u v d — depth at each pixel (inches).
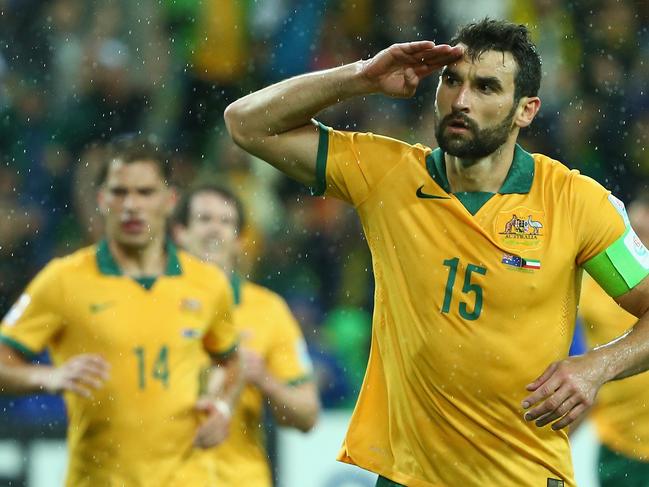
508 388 604.4
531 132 1520.7
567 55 1539.1
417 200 610.5
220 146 1498.5
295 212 1432.1
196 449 820.0
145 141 839.1
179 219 959.6
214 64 1539.1
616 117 1534.2
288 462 1090.7
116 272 823.1
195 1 1545.3
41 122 1491.1
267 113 615.2
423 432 615.8
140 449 805.2
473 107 585.9
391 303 617.3
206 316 836.0
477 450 613.3
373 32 1549.0
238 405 900.6
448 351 601.3
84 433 804.0
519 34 595.2
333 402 1253.7
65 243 1422.2
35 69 1513.3
